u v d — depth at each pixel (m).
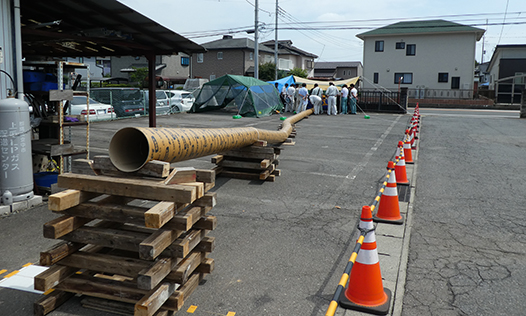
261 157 7.75
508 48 38.12
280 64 55.00
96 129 14.50
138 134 3.70
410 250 4.78
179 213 3.38
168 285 3.22
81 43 8.80
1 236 4.98
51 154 6.39
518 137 14.16
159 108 20.59
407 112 26.30
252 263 4.39
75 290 3.39
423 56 40.28
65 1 7.08
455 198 6.89
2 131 5.57
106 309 3.42
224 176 8.07
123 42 8.59
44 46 8.56
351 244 4.95
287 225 5.54
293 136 13.27
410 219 5.84
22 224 5.35
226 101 23.05
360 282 3.55
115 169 3.48
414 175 8.52
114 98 18.78
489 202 6.68
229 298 3.69
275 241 4.99
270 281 4.02
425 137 14.03
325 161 9.72
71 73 7.02
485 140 13.43
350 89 24.02
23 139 5.75
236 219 5.73
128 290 3.28
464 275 4.17
